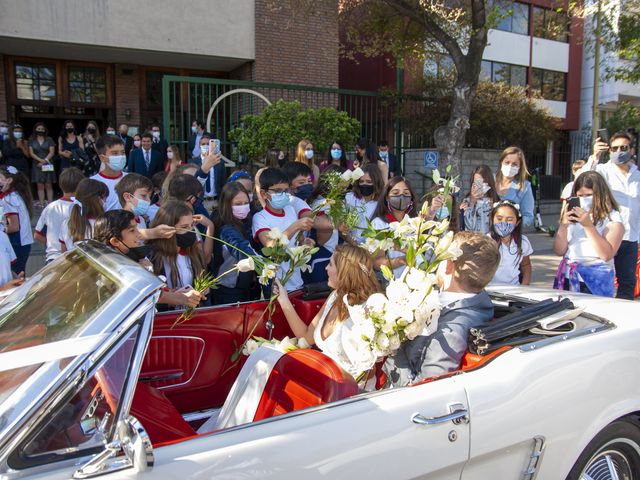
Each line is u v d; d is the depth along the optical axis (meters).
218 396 3.39
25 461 1.53
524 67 23.11
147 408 2.39
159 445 1.76
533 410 2.34
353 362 2.74
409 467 2.03
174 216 3.79
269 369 2.62
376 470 1.96
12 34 11.40
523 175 5.50
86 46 12.31
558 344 2.56
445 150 11.91
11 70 13.20
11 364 1.72
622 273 5.55
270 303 3.29
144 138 10.27
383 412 2.04
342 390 2.26
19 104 13.38
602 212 4.55
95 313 1.84
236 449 1.76
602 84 24.23
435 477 2.14
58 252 4.85
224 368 3.38
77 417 1.63
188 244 3.85
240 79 14.52
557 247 4.82
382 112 14.80
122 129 11.86
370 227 2.97
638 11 13.95
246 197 4.42
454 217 4.82
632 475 2.78
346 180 3.76
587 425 2.49
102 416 1.65
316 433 1.90
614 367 2.60
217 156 5.47
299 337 3.19
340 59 19.25
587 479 2.62
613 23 14.19
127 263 2.16
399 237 2.86
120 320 1.77
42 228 5.17
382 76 17.86
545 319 2.71
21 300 2.34
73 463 1.57
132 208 4.25
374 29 13.15
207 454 1.72
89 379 1.65
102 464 1.56
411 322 2.45
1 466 1.50
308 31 14.11
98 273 2.17
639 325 2.82
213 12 13.12
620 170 5.50
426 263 2.75
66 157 12.01
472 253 2.77
